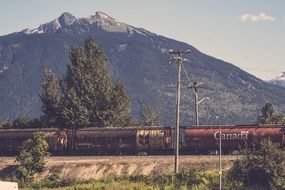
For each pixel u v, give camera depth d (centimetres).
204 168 9081
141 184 8675
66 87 13650
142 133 10919
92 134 11269
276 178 8025
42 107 13625
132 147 10962
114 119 13350
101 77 13488
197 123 11869
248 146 10050
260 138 9938
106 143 11144
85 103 13088
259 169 8194
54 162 10200
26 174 9862
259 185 8119
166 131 10838
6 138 11781
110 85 13662
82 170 9800
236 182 8212
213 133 10300
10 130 11950
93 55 13712
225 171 8556
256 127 10150
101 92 13325
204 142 10369
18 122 13825
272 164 8138
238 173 8306
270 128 10025
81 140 11319
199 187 8200
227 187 8119
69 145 11419
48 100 13550
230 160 9112
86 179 9519
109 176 9325
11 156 11819
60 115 12838
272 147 8338
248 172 8250
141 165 9550
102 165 9781
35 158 10081
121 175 9256
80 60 13588
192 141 10456
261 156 8319
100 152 11281
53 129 11644
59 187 9225
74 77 13450
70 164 10038
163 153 10931
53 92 13625
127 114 13950
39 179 9894
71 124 12662
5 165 10525
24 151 10131
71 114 12688
